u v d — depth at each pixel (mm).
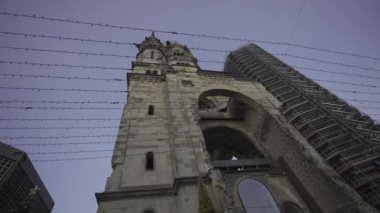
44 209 42562
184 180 19000
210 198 17734
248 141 33719
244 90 35000
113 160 21672
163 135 24797
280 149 27938
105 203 17875
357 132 25266
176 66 41875
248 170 24625
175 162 21266
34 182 41562
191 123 25875
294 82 37062
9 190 36094
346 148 23938
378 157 22172
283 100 33156
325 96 33969
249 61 47344
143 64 43250
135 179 20266
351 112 30359
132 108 28453
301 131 27688
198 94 31969
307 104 31125
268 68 41938
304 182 23672
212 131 34469
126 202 18109
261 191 22328
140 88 32719
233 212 16891
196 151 22438
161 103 29828
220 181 19172
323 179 21625
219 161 26359
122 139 23859
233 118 35562
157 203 18328
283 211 20984
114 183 19594
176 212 17859
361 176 21609
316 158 23219
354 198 19156
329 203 20922
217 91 34000
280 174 24953
